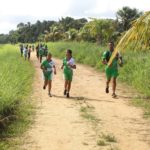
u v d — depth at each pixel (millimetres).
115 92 15977
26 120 10797
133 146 8625
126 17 50125
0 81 12586
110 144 8750
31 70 25250
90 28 49625
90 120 10953
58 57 44750
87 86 17797
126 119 11125
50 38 95438
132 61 20297
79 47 38125
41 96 14898
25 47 37719
